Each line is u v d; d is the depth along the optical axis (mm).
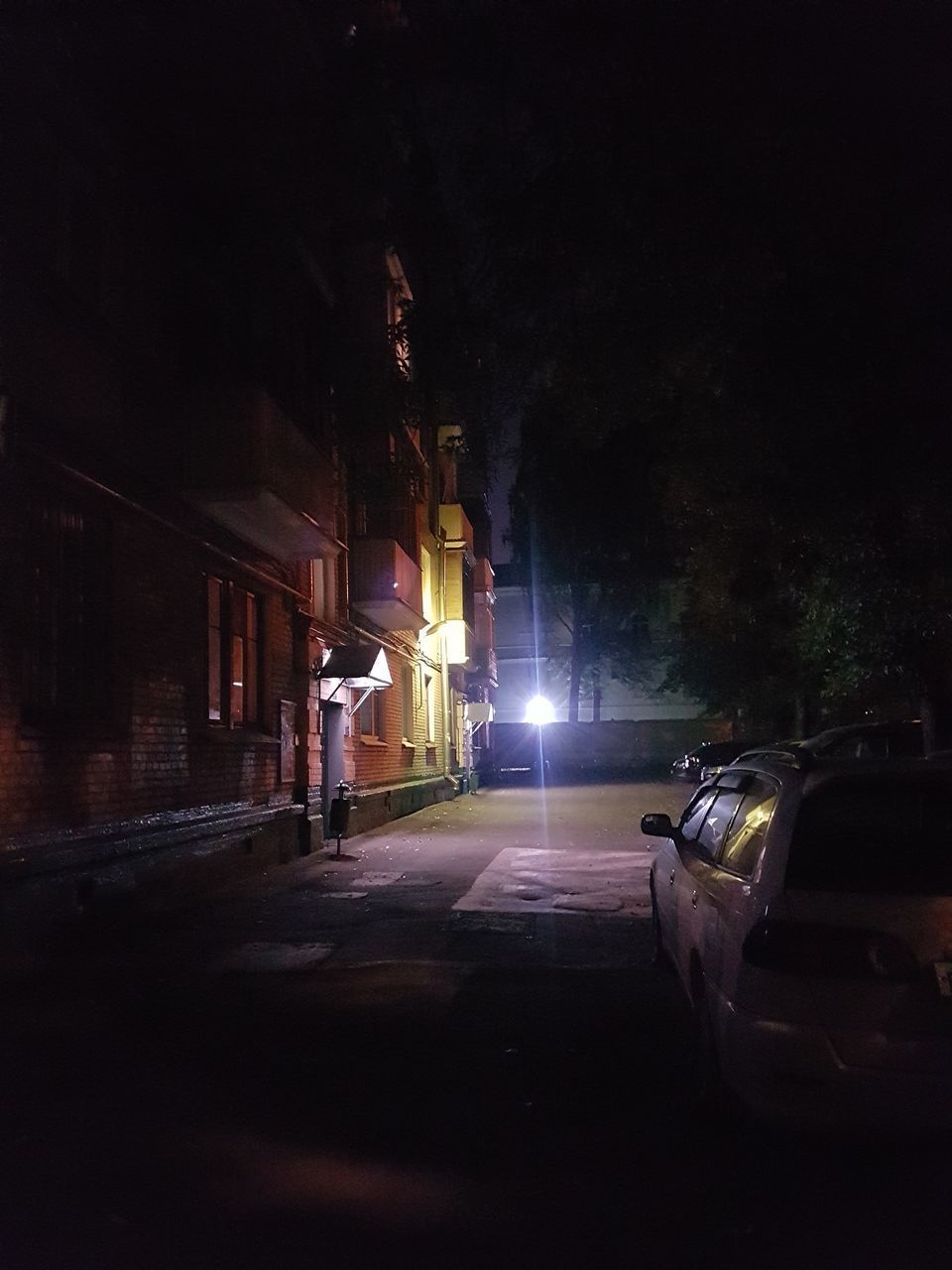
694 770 26781
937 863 4527
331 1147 5023
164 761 10867
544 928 10109
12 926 8078
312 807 15914
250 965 8547
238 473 10898
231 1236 4172
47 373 8711
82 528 9609
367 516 18594
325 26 9445
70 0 8906
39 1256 4020
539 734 44875
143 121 10258
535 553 44375
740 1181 4680
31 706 8797
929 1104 4180
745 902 4754
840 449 7836
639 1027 6938
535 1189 4590
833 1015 4270
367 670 16484
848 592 8766
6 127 8172
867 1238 4168
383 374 11516
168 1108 5508
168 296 11047
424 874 13633
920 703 9641
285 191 10625
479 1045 6578
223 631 12867
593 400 9500
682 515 15500
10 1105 5551
